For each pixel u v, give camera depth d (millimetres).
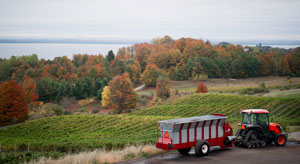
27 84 101312
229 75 140125
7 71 136875
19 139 39000
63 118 57750
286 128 24781
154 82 122938
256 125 17094
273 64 142625
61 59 148125
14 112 73062
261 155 15156
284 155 15141
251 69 140500
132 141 25312
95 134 41531
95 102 104312
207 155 15164
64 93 104625
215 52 161000
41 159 15008
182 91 102438
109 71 136500
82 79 117125
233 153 15641
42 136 44531
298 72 140875
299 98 52000
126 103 84500
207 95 71125
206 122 15336
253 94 74688
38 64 145875
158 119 47500
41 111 76438
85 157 14484
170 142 14258
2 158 17703
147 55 164250
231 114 49000
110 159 14250
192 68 136500
